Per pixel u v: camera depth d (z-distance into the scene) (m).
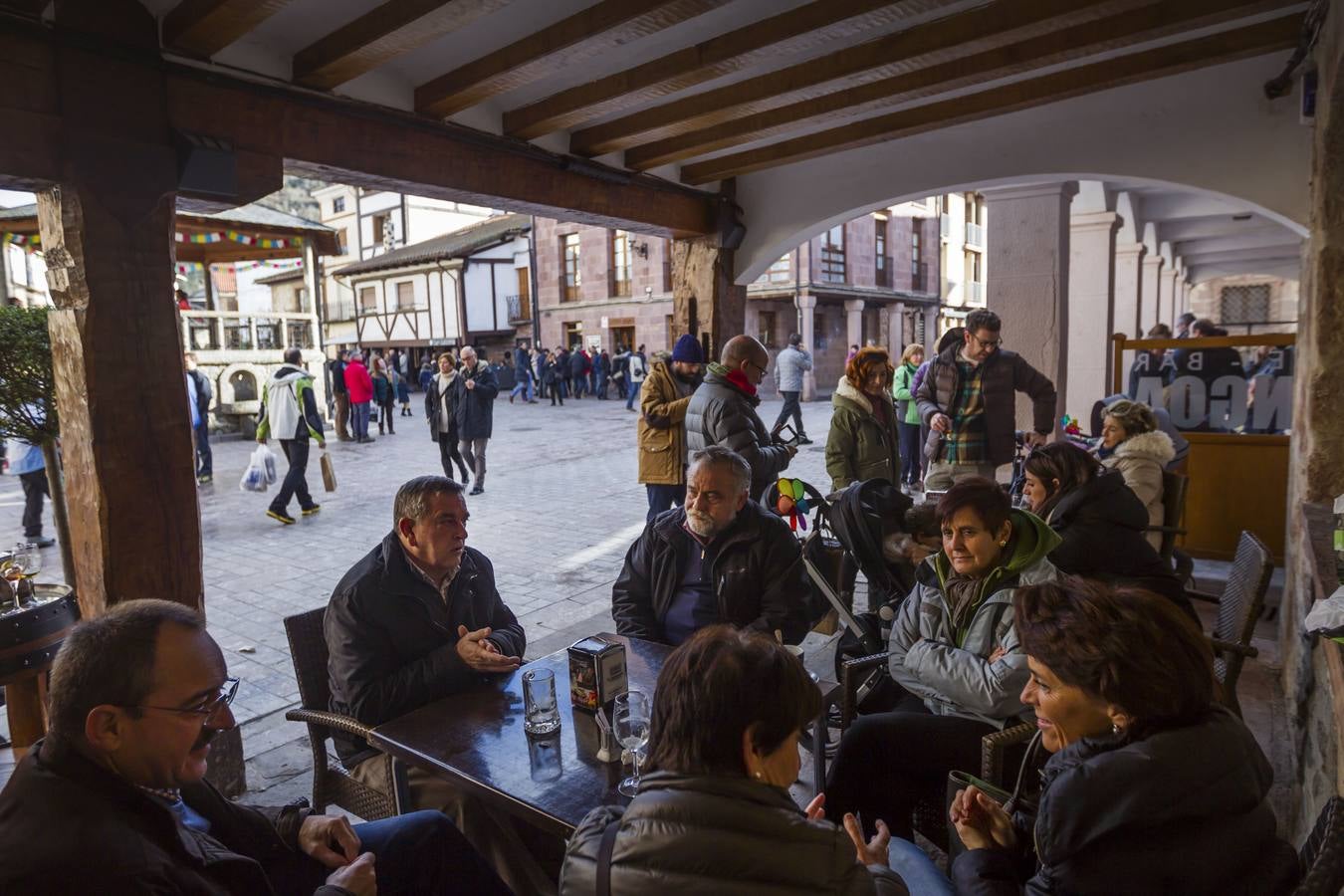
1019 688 2.20
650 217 5.05
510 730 2.14
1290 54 3.92
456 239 33.50
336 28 3.04
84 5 2.53
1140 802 1.33
